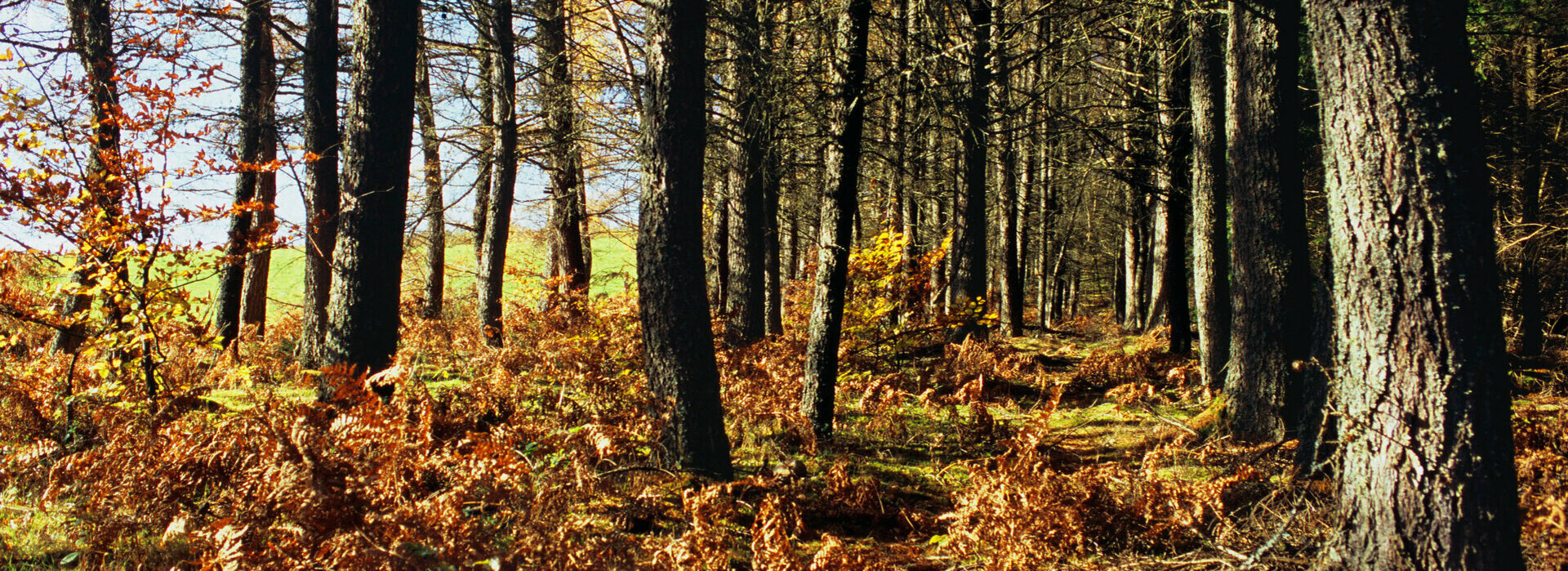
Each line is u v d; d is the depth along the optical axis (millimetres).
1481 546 3209
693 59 5277
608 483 4668
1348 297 3537
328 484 3291
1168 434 7023
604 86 11711
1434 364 3236
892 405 7355
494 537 3953
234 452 4145
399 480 3773
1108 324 18062
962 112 8883
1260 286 6770
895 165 10469
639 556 4094
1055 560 4301
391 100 6016
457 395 6516
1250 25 6930
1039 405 8969
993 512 4465
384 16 5984
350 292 5883
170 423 4688
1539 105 13703
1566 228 12891
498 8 10328
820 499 5531
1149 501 4598
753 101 9125
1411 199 3230
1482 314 3201
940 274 16844
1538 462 4383
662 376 5355
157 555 3914
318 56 9391
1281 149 6789
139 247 5457
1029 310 31188
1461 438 3209
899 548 4824
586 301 10141
